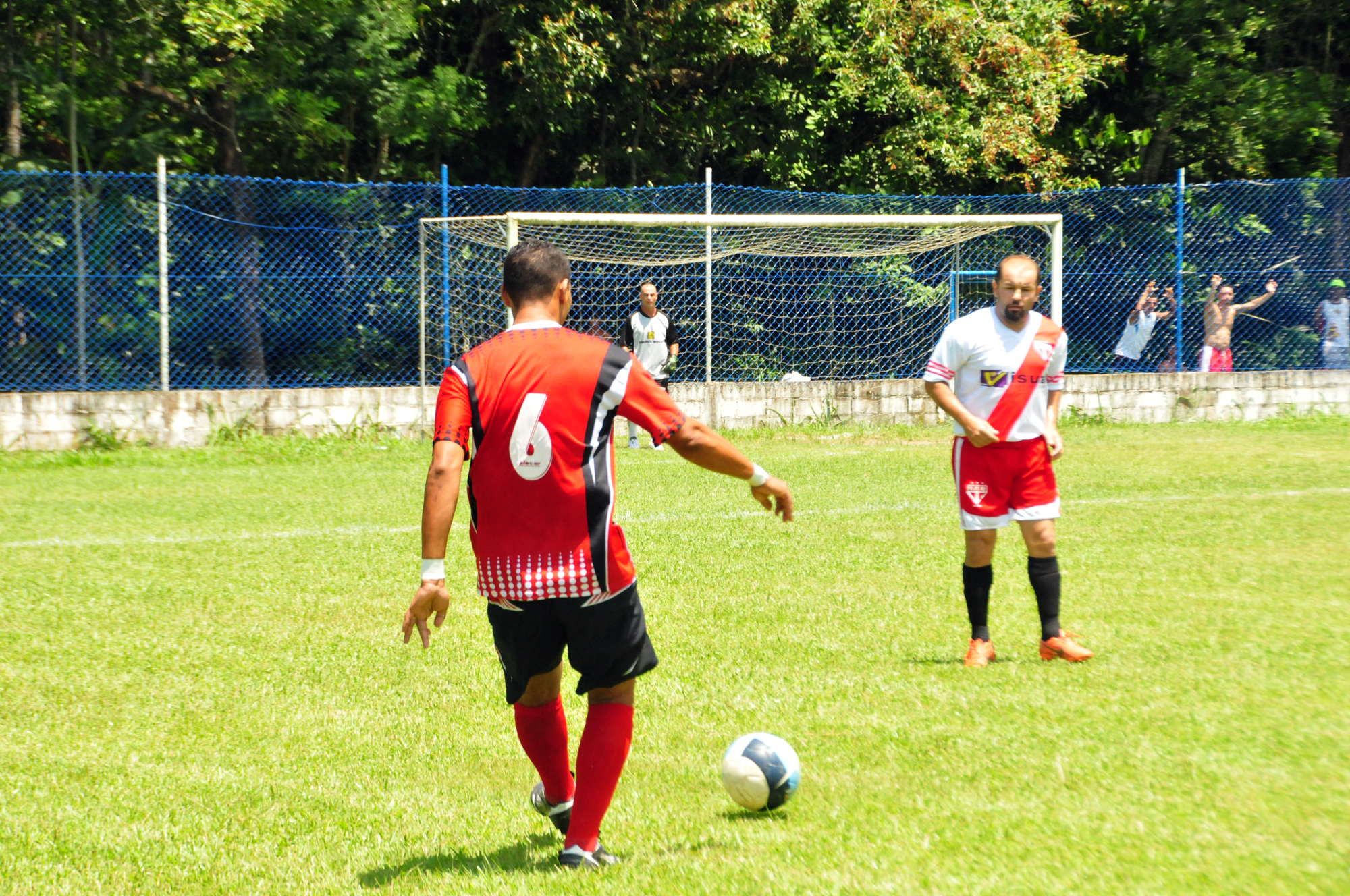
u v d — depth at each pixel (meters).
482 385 11.85
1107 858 11.57
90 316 54.34
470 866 12.27
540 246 12.58
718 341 66.44
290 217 58.09
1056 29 83.88
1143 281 67.62
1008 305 19.88
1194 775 13.94
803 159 80.88
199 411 55.00
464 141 79.12
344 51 69.19
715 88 85.06
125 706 18.33
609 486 11.92
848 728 16.44
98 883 12.05
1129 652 20.08
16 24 64.88
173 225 55.88
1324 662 19.16
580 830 12.05
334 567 29.25
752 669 19.78
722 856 12.01
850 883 11.10
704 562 29.33
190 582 27.50
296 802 14.39
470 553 31.44
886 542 32.00
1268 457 49.50
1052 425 20.23
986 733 15.91
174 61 65.56
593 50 73.56
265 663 20.75
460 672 20.25
